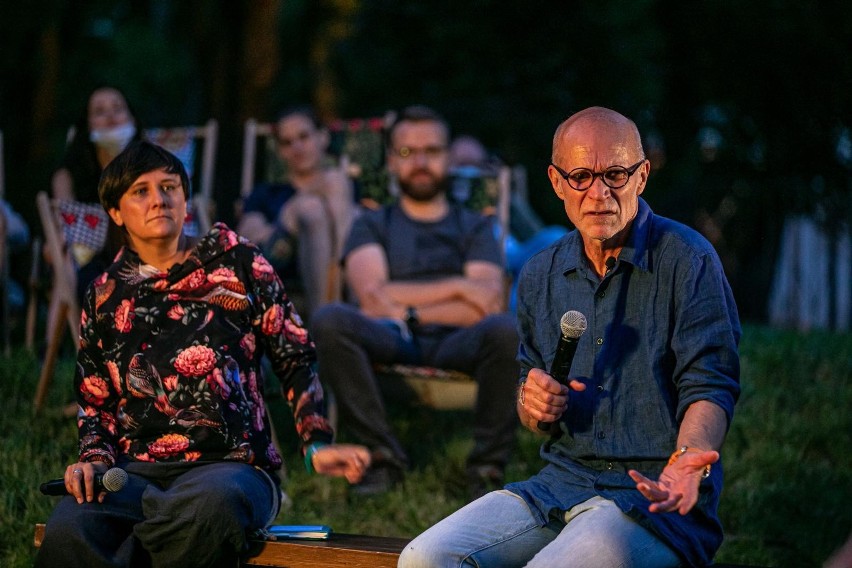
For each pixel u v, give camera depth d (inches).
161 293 164.2
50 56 706.2
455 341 236.8
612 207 141.8
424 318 248.1
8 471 221.5
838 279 538.6
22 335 343.9
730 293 145.3
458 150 369.4
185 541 152.6
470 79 545.0
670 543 136.7
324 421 164.4
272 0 627.8
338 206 306.0
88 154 270.2
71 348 313.1
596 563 133.6
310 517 217.3
